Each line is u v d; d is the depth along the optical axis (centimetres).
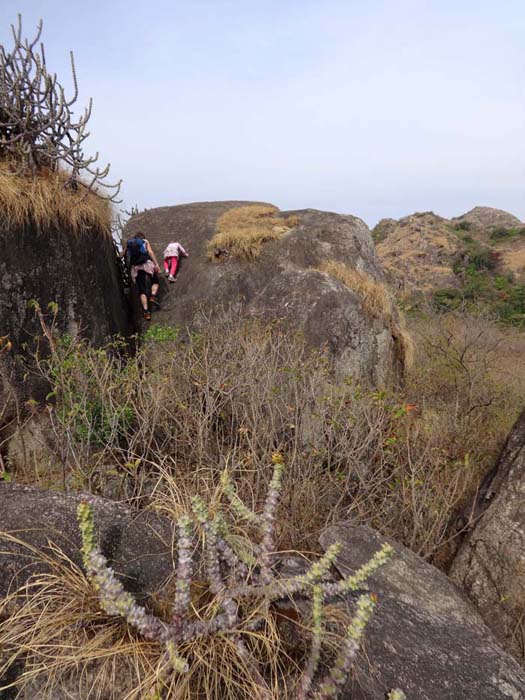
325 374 471
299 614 173
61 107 479
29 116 466
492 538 310
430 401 655
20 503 211
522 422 365
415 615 210
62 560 187
